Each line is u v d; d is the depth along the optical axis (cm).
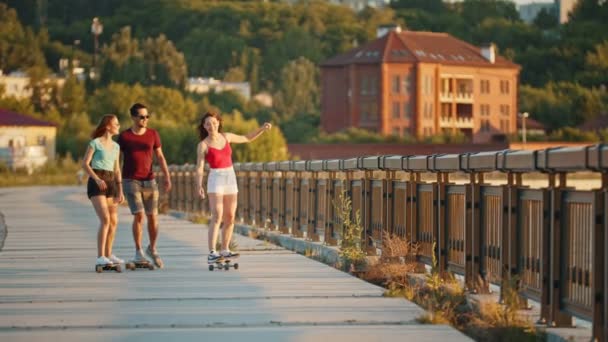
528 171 1570
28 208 5766
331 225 2892
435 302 1752
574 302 1474
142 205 2448
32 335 1521
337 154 18350
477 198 1838
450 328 1568
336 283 2125
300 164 3170
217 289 2036
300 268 2434
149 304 1833
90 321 1647
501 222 1723
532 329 1517
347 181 2728
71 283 2161
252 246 3114
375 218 2514
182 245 3162
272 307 1786
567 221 1500
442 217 2009
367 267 2364
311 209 3144
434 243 1980
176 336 1509
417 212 2188
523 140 18950
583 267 1448
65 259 2720
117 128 2442
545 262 1553
